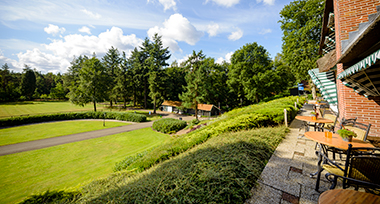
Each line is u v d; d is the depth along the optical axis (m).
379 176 2.19
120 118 36.44
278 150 5.10
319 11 20.95
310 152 4.86
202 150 5.27
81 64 50.94
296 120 9.84
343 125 4.60
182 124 25.44
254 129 7.57
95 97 44.25
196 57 39.16
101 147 18.66
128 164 11.25
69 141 21.03
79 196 5.05
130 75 57.25
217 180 3.18
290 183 3.33
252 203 2.81
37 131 26.61
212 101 51.34
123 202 3.25
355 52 4.34
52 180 11.38
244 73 37.06
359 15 5.64
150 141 20.77
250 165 3.78
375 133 5.12
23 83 76.31
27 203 5.07
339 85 7.04
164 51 51.19
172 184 3.34
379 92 4.04
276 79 36.69
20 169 13.17
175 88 59.78
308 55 21.91
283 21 25.89
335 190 1.97
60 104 64.69
